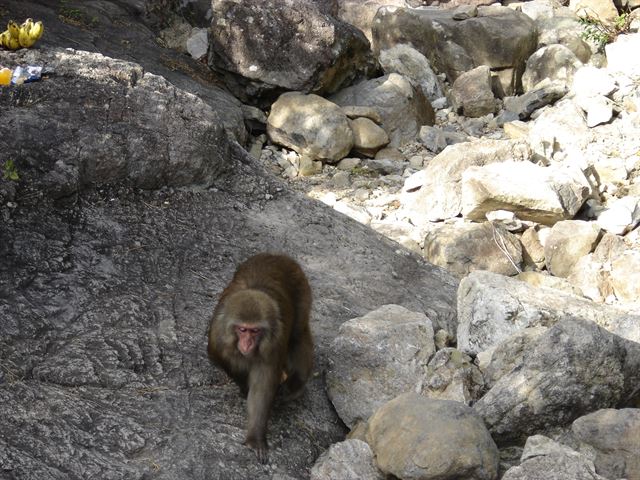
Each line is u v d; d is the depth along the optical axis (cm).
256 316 284
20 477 267
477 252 480
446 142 636
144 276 358
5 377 297
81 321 328
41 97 394
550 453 280
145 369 315
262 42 626
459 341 358
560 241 493
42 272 342
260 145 623
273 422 310
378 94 648
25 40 418
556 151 601
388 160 617
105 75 412
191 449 290
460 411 288
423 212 537
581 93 658
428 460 277
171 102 416
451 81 730
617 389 305
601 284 475
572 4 810
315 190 579
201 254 379
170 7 725
